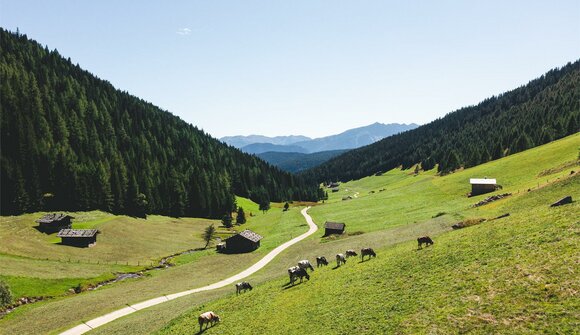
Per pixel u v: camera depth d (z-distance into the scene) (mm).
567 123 163375
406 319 25984
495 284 26531
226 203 183750
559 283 23656
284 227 131125
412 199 133875
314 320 31281
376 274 38531
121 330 45562
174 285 73562
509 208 66875
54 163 151875
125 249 105688
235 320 37469
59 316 56875
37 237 103250
